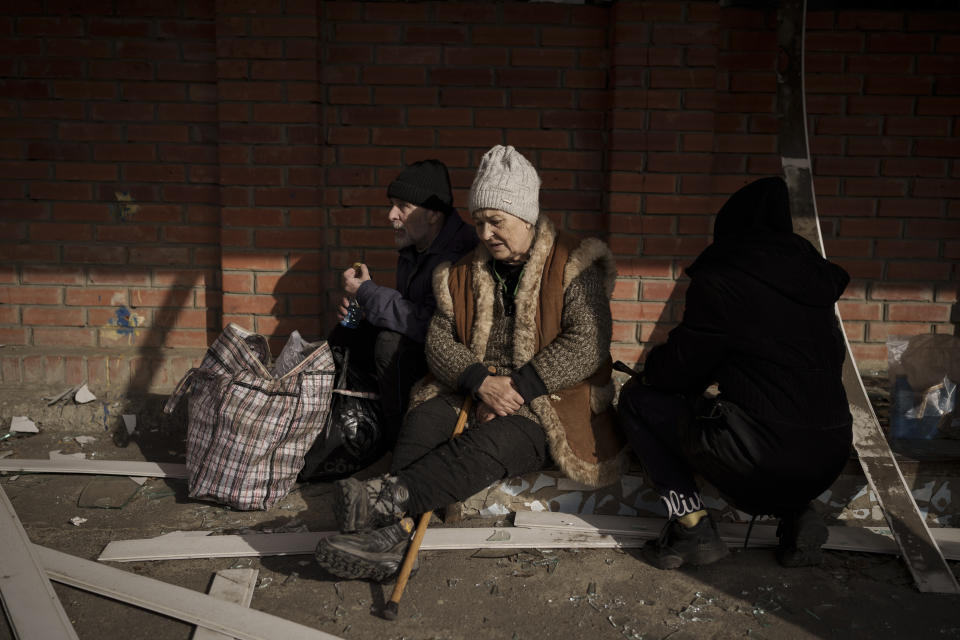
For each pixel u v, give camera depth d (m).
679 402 2.72
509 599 2.46
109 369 3.96
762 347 2.42
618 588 2.53
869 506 2.99
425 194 3.19
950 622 2.35
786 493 2.51
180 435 3.76
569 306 2.80
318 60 3.86
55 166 4.02
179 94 3.96
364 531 2.45
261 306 3.97
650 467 2.73
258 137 3.84
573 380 2.77
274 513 3.02
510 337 2.86
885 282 4.18
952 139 4.04
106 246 4.09
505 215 2.71
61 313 4.15
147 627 2.27
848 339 4.22
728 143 3.92
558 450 2.77
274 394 2.97
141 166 4.03
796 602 2.45
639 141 3.82
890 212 4.11
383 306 3.18
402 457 2.74
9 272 4.11
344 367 3.20
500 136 4.00
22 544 2.64
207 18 3.89
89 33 3.91
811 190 3.77
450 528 2.88
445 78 3.95
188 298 4.14
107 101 3.97
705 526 2.65
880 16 3.95
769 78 3.86
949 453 3.03
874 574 2.62
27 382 3.97
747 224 2.58
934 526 2.97
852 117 4.04
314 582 2.54
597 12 3.89
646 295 3.96
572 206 4.06
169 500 3.13
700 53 3.75
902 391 3.21
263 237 3.92
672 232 3.90
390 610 2.31
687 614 2.38
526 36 3.91
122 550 2.68
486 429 2.68
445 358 2.82
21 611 2.26
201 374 3.07
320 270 3.97
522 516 2.94
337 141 3.99
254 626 2.24
